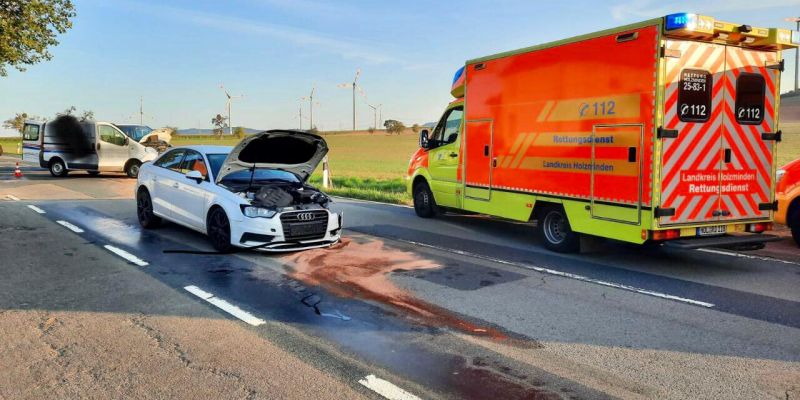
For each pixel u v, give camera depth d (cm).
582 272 753
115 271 725
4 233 988
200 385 399
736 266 799
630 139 736
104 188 1800
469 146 1053
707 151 745
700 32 694
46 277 691
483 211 1023
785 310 593
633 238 739
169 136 2673
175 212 952
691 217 741
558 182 852
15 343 473
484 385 405
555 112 851
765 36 745
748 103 775
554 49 849
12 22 1520
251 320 541
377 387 399
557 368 438
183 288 649
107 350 461
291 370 427
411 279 706
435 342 491
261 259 805
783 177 930
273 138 852
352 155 5975
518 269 766
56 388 392
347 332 513
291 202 857
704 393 398
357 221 1198
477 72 1022
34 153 2419
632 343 493
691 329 531
